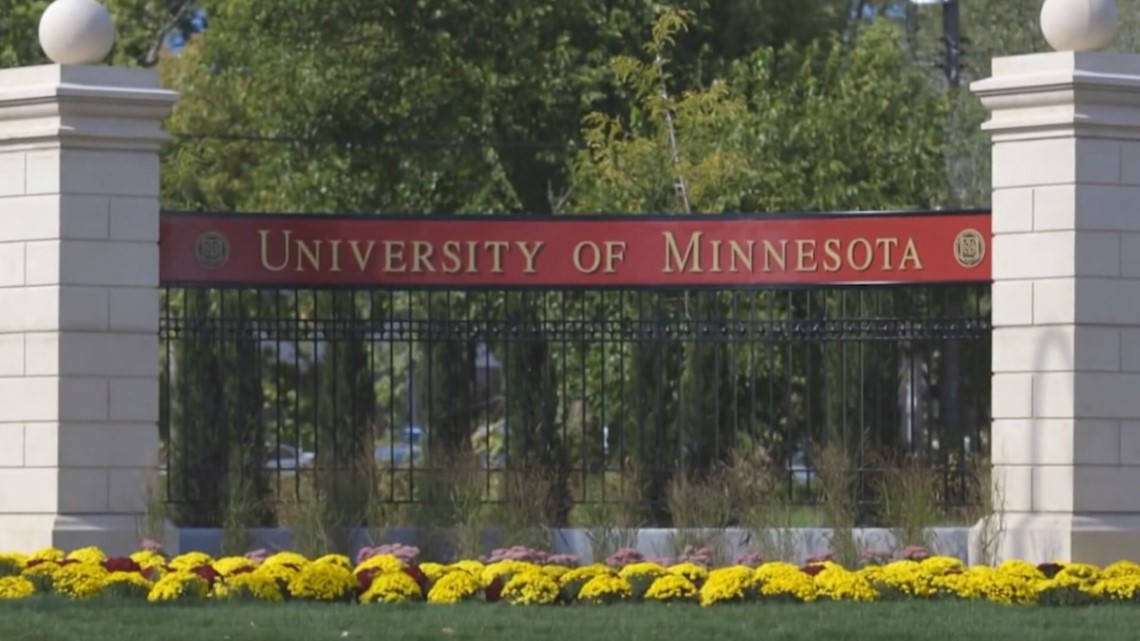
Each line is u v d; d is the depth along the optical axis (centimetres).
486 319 4662
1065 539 4084
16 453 4184
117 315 4191
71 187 4159
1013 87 4175
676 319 4566
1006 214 4219
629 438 5406
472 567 3803
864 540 4238
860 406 4578
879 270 4416
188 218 4406
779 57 7012
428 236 4494
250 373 4859
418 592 3641
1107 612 3459
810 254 4450
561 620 3303
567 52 6788
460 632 3152
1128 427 4166
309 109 6750
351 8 6788
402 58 6775
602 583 3606
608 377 5578
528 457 4728
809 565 3841
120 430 4191
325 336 4522
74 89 4134
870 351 5197
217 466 4534
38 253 4175
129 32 7588
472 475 4412
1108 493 4144
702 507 4322
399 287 4481
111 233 4194
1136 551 4122
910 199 6594
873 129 6562
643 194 6181
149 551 3950
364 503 4388
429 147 6694
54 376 4150
